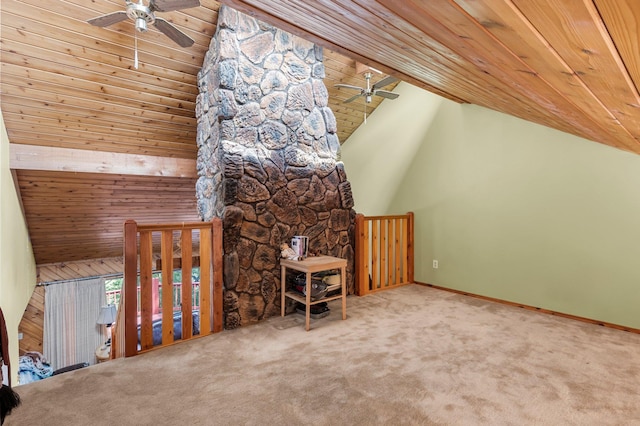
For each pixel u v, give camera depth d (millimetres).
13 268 4102
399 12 1061
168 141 4816
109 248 6574
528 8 677
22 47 3240
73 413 1934
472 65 1507
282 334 3105
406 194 5215
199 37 3705
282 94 3754
